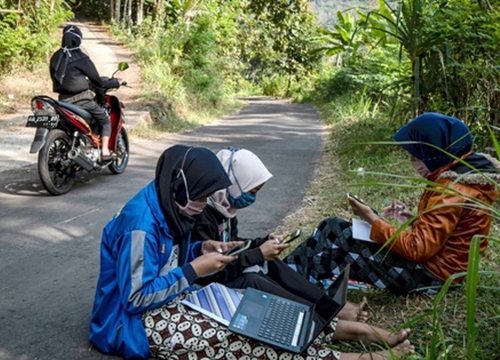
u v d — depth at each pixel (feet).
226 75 65.10
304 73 99.55
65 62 18.26
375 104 41.16
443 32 20.25
